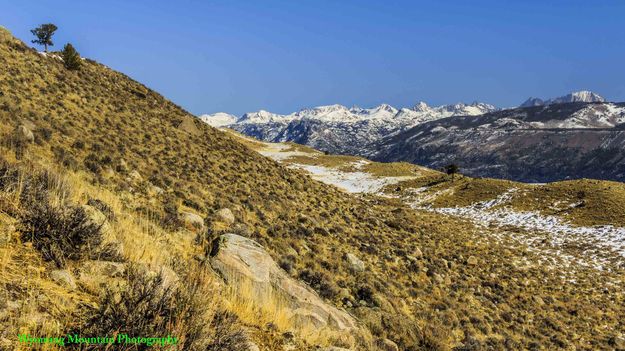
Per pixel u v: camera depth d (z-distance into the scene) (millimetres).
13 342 3277
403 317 17031
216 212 19875
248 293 7445
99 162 20359
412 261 27703
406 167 124688
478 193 90188
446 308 22203
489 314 25016
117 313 3773
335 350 6672
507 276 34344
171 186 22797
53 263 5027
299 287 10172
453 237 45562
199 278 5285
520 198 83625
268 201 28703
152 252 7070
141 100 46531
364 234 30906
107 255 5770
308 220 27281
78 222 5688
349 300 16766
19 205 5824
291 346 6234
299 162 122688
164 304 4121
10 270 4445
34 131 20078
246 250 10094
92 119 29375
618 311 32438
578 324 28141
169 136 36000
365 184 105438
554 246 55000
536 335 24312
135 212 13227
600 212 71312
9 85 26469
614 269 45562
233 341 4574
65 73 38125
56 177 8250
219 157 37594
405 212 59094
